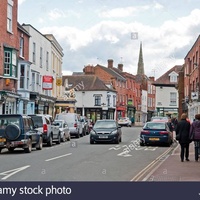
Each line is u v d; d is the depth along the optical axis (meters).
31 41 41.91
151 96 101.75
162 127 28.34
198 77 42.06
